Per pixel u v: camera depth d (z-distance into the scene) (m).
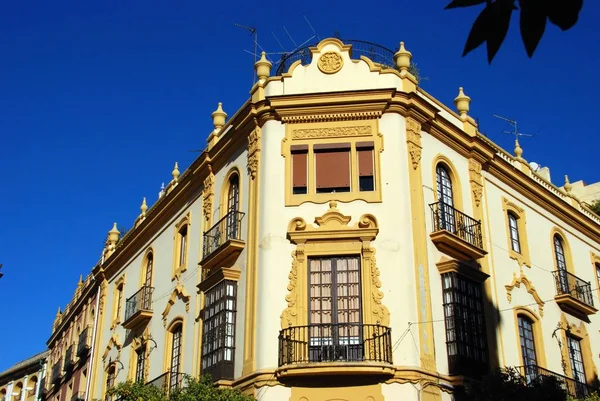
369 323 17.28
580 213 27.14
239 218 20.08
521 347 21.12
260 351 17.45
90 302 33.28
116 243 32.91
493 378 17.08
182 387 19.70
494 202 22.69
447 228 19.66
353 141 19.30
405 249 18.05
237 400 16.36
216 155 22.36
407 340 17.08
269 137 19.72
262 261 18.42
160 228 26.61
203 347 19.75
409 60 20.97
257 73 21.28
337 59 20.33
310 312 17.75
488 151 22.56
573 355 23.66
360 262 18.08
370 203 18.59
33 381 43.62
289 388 16.80
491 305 20.22
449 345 18.19
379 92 19.45
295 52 21.31
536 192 24.95
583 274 26.42
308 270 18.19
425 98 21.09
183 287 23.09
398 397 16.42
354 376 16.62
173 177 27.72
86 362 30.94
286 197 18.94
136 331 25.94
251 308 18.33
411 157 19.36
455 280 18.88
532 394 17.00
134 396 18.86
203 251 21.64
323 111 19.61
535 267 23.50
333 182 19.02
